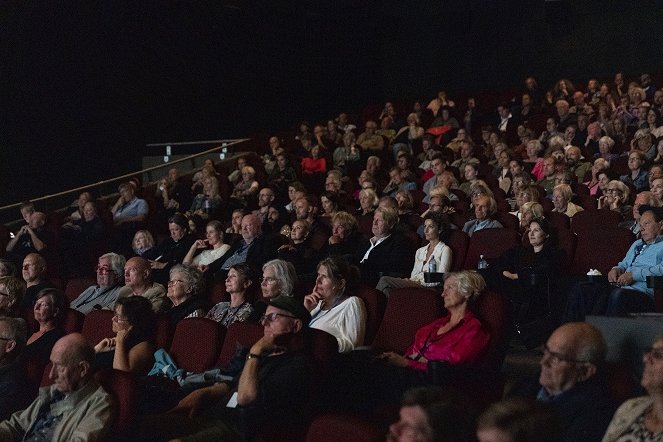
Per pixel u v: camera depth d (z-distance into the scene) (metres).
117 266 6.91
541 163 10.25
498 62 17.52
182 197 11.70
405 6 18.25
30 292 7.04
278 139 14.28
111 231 10.30
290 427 3.95
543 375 3.33
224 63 15.95
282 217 9.30
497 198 8.95
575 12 16.83
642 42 16.30
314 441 3.38
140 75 14.56
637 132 10.27
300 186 10.39
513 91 16.28
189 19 15.24
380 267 6.68
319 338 4.27
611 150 10.29
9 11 12.64
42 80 13.13
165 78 14.96
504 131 13.79
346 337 4.91
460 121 15.19
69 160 13.52
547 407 2.38
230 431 4.18
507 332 4.49
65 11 13.38
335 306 5.04
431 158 11.84
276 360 4.14
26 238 9.59
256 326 4.92
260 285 5.86
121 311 5.06
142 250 8.40
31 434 4.17
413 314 5.00
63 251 9.84
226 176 12.77
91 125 13.85
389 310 5.09
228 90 16.05
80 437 3.89
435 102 15.89
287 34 17.03
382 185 11.71
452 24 17.81
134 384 4.03
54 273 9.54
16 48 12.77
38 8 13.01
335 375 4.29
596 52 16.67
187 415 4.34
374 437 3.23
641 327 3.88
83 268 9.67
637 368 3.86
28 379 4.70
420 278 6.54
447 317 4.68
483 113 15.16
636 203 6.62
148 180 14.43
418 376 4.25
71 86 13.55
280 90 16.98
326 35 17.72
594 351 3.28
